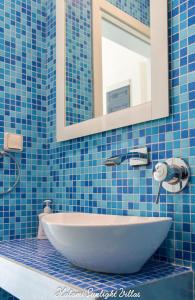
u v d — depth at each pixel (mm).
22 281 1018
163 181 999
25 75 1674
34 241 1497
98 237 811
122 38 1334
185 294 925
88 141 1437
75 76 1564
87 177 1427
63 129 1583
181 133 1030
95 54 1472
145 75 1199
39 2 1784
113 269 882
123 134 1250
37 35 1753
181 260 1001
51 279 880
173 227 1031
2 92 1572
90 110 1460
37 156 1674
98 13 1491
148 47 1194
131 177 1199
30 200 1619
